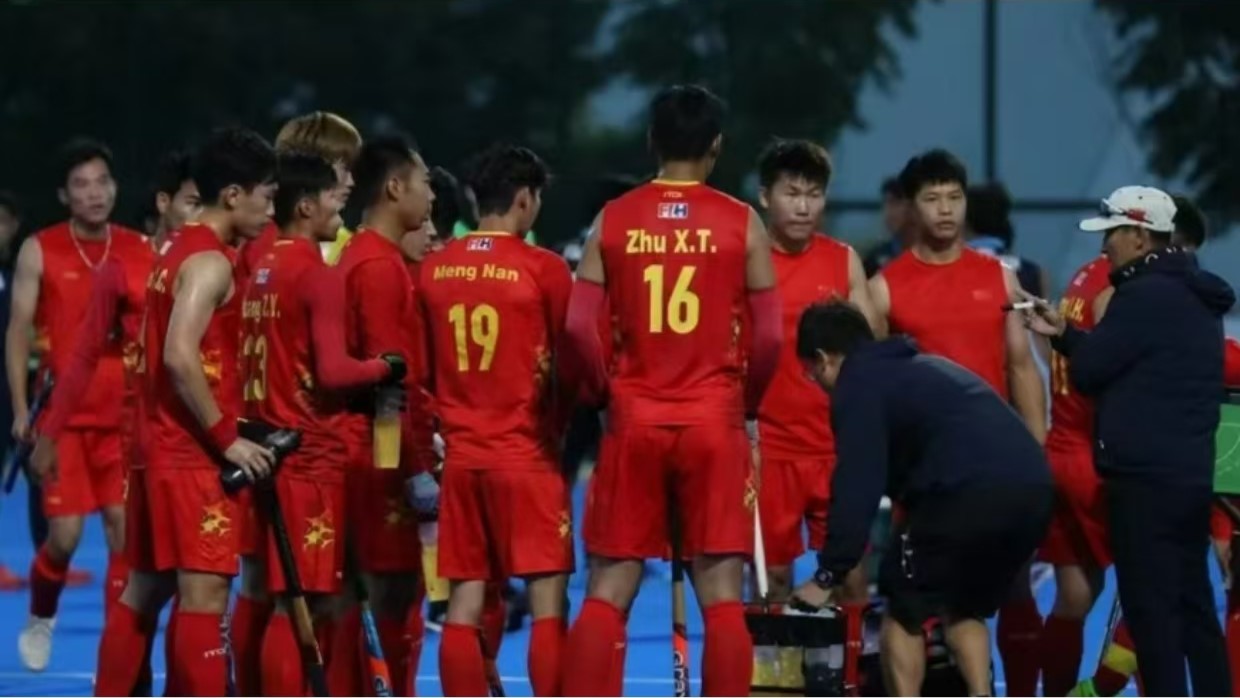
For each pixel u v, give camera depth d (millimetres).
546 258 30250
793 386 35031
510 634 46344
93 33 80250
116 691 31688
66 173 40719
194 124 80125
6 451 50250
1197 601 31062
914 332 34375
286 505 30953
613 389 29422
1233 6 77812
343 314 30641
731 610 29281
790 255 35312
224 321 31391
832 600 34750
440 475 32656
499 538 30172
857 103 79375
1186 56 78125
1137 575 30859
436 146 79938
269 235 32312
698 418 28969
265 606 32281
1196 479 30734
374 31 80188
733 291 29141
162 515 30438
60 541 39781
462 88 80062
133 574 31719
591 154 79688
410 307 31906
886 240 65438
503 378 30016
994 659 42844
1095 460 31328
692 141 29344
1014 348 34281
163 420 30547
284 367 31047
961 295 34344
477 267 30125
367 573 32219
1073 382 31422
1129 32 78500
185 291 29766
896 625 30375
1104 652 34281
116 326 35656
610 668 29328
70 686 39625
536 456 30109
